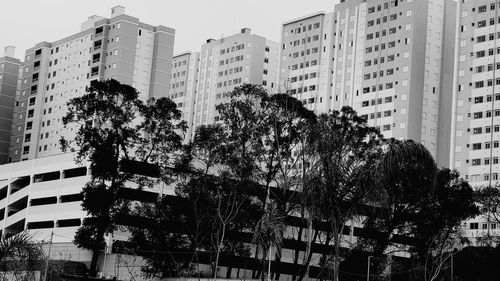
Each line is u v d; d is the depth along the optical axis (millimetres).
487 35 144750
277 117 77438
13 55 174750
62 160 114438
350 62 165000
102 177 80062
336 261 33219
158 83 152250
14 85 171375
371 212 33250
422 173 30812
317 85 170625
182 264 79000
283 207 69188
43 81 162375
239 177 77438
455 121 145625
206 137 80125
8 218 118125
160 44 153500
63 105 156125
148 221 78875
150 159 85812
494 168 138125
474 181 140250
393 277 85062
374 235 78438
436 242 83000
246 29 195875
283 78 178500
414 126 151000
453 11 161000
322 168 33719
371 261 76812
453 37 160125
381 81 157125
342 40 168125
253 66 189625
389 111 154375
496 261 88750
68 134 150250
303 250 90125
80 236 79812
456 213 82125
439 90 155625
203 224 77375
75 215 106688
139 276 88750
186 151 81562
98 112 81750
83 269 84250
